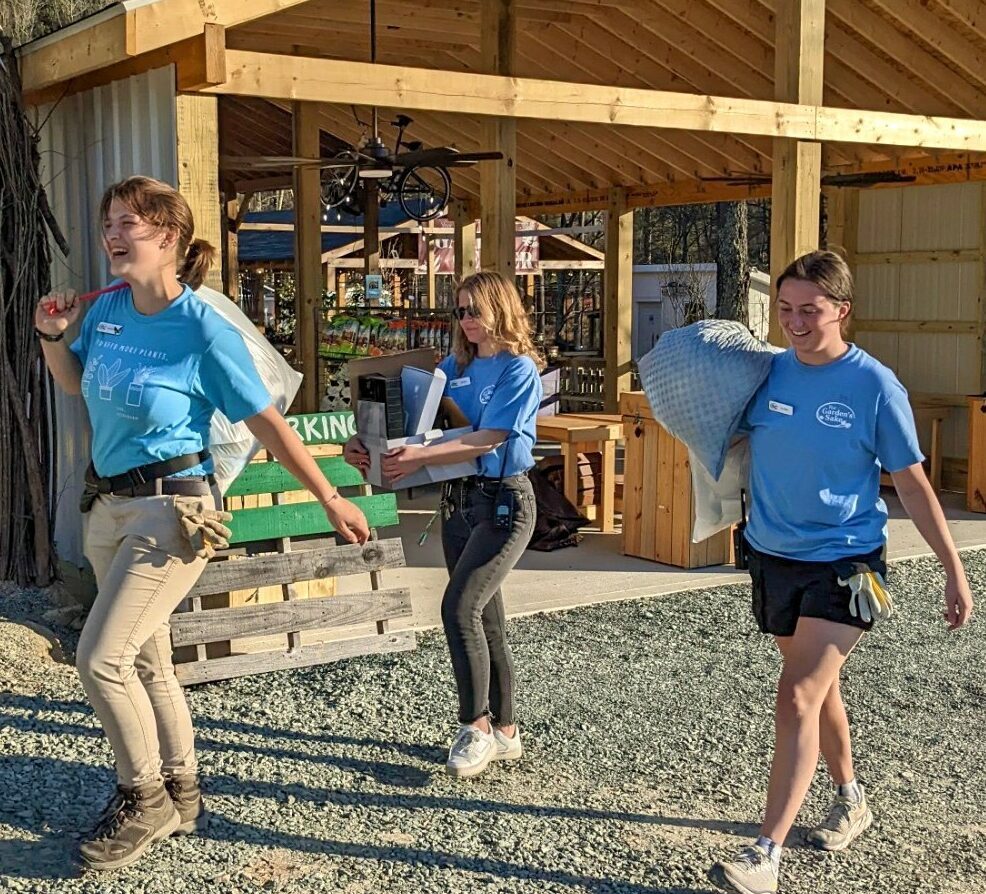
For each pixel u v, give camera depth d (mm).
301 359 11695
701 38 10828
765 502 3576
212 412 3555
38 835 3725
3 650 5266
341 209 14055
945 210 11461
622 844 3805
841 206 12305
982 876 3672
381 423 4066
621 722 4949
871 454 3479
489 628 4410
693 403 3621
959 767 4566
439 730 4754
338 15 10234
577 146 14164
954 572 3436
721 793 4246
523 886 3506
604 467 8906
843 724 3811
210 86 5324
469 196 15938
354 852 3693
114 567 3436
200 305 3469
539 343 17688
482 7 8625
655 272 28141
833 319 3439
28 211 6270
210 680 5180
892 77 10578
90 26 5422
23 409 6289
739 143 13070
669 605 6859
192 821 3768
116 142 6012
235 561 5230
